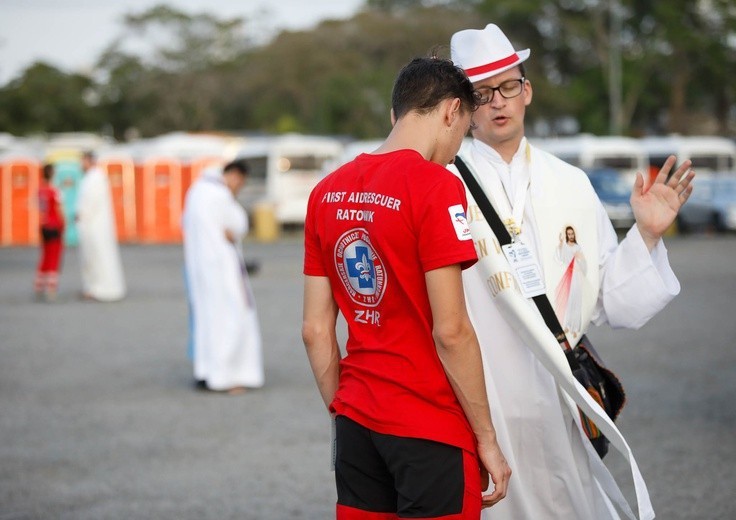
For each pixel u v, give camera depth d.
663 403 8.38
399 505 3.12
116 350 11.74
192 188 9.55
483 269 3.85
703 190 32.72
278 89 53.31
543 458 3.90
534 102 54.78
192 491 6.17
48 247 16.95
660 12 55.59
